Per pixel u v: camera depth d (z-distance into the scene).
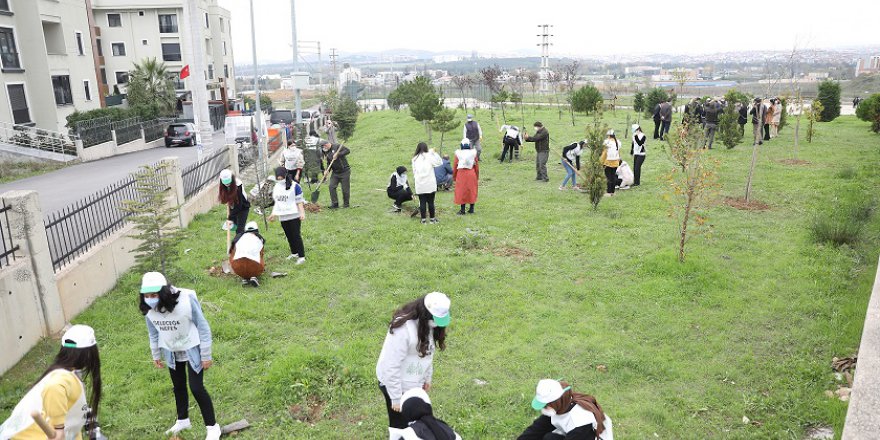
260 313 7.77
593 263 9.36
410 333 4.31
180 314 4.88
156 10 51.50
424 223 11.88
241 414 5.62
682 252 9.02
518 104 39.53
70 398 3.79
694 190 8.99
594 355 6.57
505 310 7.79
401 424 4.55
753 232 10.55
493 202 13.47
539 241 10.57
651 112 28.64
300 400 5.79
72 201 14.95
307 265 9.62
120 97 45.56
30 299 6.89
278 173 9.62
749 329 7.04
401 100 39.44
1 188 18.27
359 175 17.61
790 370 6.05
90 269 8.21
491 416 5.46
